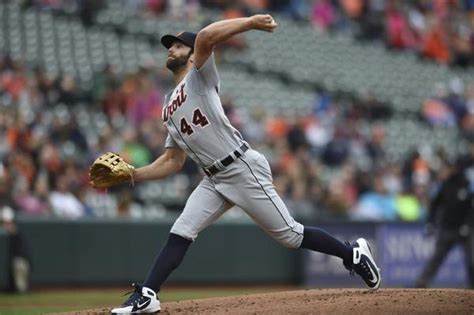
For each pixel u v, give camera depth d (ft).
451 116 239.91
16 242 140.05
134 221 153.28
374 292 74.59
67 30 211.00
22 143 154.51
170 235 70.59
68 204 152.56
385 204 185.98
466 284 168.35
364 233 168.96
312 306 68.13
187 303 74.79
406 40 268.62
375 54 258.57
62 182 153.79
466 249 135.95
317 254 167.73
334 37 256.32
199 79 67.97
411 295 71.56
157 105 184.03
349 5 268.21
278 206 70.08
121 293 142.82
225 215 168.96
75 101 179.83
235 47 232.94
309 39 249.96
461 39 278.26
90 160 159.74
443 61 270.67
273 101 217.56
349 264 74.54
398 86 251.39
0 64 179.32
